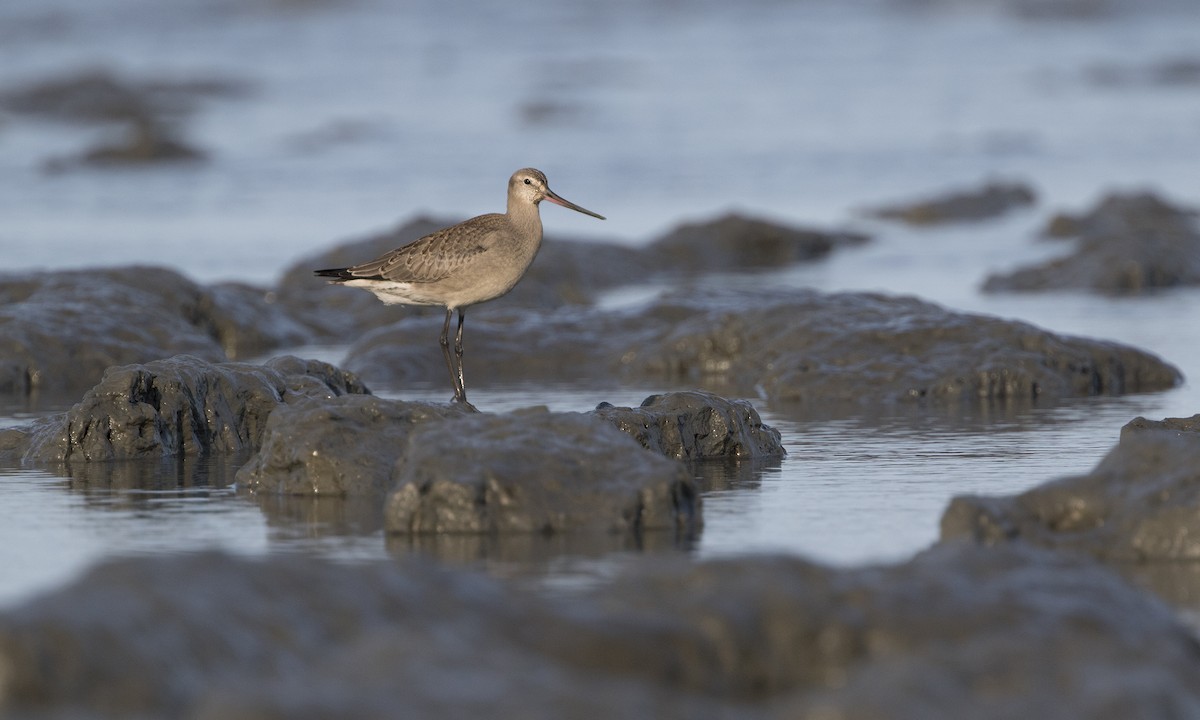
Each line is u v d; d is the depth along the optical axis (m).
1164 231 26.77
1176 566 9.22
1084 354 17.05
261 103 52.12
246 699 5.48
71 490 11.72
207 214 32.69
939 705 5.88
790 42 62.47
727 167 38.62
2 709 5.73
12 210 33.44
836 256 29.64
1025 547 7.98
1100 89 50.81
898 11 70.06
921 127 44.25
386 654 5.96
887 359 16.91
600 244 28.25
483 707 5.57
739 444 12.89
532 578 8.87
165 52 62.94
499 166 38.50
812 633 6.77
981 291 24.83
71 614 6.09
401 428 11.82
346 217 32.00
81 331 18.27
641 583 7.21
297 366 14.13
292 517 10.68
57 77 54.62
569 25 68.19
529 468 10.30
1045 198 34.62
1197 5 69.50
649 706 5.76
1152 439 9.95
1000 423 14.73
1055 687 6.08
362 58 60.94
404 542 9.84
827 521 10.51
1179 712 6.04
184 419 13.24
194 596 6.46
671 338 18.67
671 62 58.22
